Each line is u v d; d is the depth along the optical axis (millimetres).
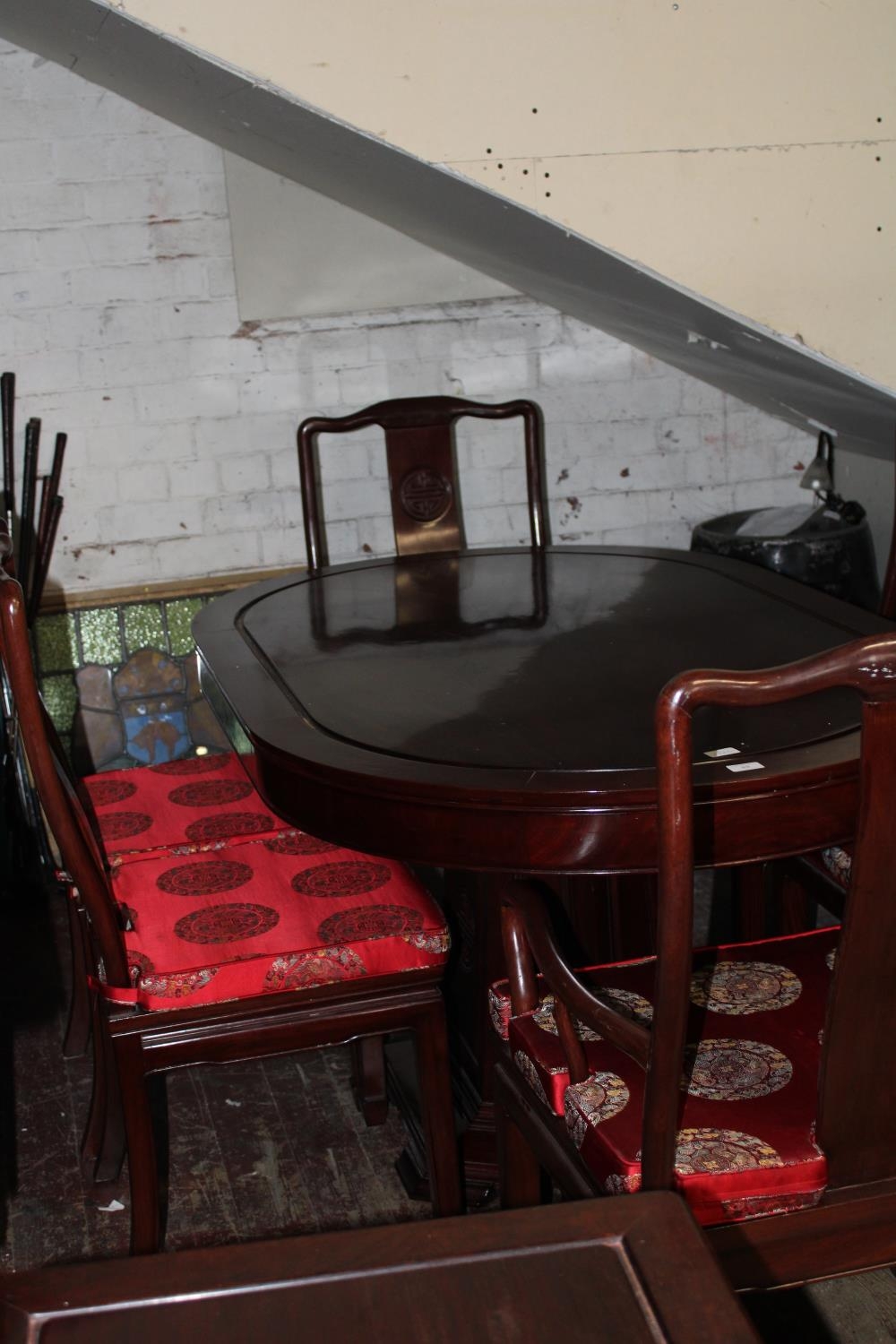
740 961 1583
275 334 3246
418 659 1999
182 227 3139
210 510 3311
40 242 3074
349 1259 763
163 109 2893
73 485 3213
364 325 3297
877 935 1133
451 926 2064
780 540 3135
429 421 2826
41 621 3209
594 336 3420
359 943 1697
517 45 2027
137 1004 1650
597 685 1822
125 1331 720
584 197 2125
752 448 3584
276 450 3316
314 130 2176
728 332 2467
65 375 3156
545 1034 1479
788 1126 1282
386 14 1981
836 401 2887
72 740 3289
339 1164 2057
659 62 2074
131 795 2213
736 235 2188
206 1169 2055
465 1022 2031
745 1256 1257
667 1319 707
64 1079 2336
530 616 2225
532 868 1464
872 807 1077
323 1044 1730
